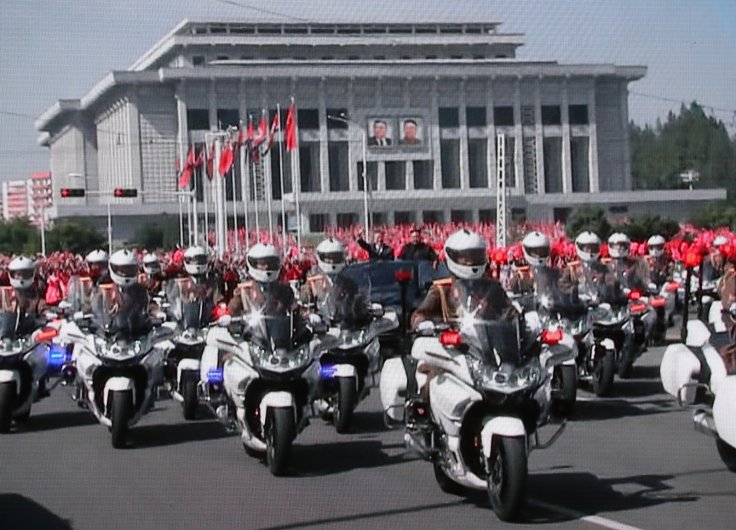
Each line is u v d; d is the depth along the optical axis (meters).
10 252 52.50
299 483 10.19
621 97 58.25
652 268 22.66
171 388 14.77
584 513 8.67
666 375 10.55
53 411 15.56
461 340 8.39
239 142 46.53
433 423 9.00
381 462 11.16
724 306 11.55
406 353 10.34
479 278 8.76
